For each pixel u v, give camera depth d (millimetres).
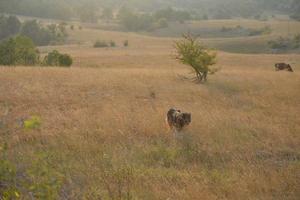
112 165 12016
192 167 12523
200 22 189875
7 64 41281
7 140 13898
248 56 66812
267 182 11156
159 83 28031
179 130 15789
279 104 22953
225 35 156750
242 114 19781
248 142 15273
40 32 127625
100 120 17000
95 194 9711
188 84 28438
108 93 23734
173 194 10031
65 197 9383
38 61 43531
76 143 13859
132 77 29797
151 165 12586
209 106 21422
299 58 64812
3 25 129875
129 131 15680
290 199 10266
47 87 24406
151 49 88375
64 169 11266
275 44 109500
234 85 29156
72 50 85375
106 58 61375
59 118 17219
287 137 16094
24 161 11164
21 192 7984
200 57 30141
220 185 10773
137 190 10203
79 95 22750
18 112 18375
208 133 16047
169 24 187500
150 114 18422
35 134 14680
